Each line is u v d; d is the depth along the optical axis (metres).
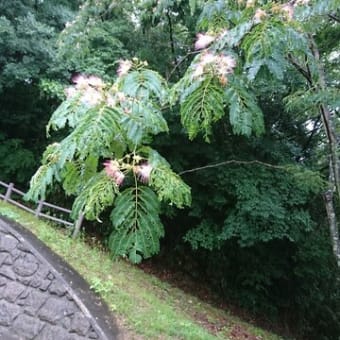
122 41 8.19
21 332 4.80
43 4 8.76
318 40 4.50
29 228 6.08
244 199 7.36
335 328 9.73
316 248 8.27
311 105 3.74
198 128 1.47
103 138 1.21
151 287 7.12
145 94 1.37
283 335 8.79
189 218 8.75
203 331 5.48
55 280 4.92
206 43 1.63
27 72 7.72
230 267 9.16
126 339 4.56
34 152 9.48
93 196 1.25
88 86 1.42
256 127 1.44
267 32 1.45
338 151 4.12
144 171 1.29
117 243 1.26
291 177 7.06
